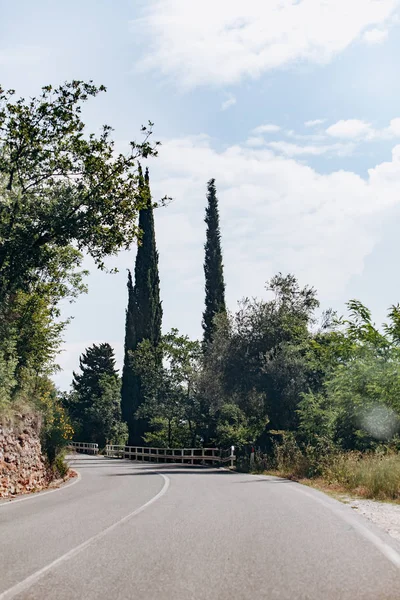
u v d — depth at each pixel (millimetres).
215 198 63406
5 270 25812
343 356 30953
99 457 59469
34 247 25891
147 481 22500
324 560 7012
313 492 16609
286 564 6812
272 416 37438
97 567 6723
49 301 29938
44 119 25609
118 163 27266
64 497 15930
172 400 57438
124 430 87688
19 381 25500
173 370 57812
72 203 26250
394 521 10406
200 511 11891
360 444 26109
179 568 6645
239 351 40312
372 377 26172
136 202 27891
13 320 25953
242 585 5895
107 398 88188
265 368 38156
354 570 6496
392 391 25328
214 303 60031
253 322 41062
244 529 9414
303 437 31609
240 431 41250
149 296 61938
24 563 6988
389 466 16328
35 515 11656
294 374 36812
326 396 34062
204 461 46156
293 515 11172
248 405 39219
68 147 26500
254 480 23031
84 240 27484
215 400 42812
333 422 27781
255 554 7387
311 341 34969
